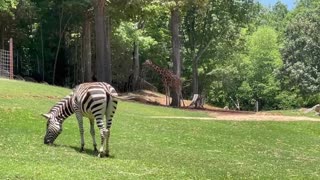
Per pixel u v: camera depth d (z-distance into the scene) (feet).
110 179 37.55
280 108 237.86
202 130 79.36
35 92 97.40
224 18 199.93
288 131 86.53
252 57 250.37
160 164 46.98
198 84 228.63
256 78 248.93
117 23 164.76
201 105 147.23
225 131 81.00
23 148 49.57
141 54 208.33
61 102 53.47
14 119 67.46
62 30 169.99
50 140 53.16
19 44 172.76
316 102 216.54
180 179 39.81
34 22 167.84
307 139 80.69
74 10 159.53
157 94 182.09
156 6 136.56
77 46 177.78
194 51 205.46
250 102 249.55
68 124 68.23
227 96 247.70
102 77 128.36
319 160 60.85
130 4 135.95
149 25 204.54
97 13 128.36
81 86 49.60
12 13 148.25
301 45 204.64
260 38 252.83
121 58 187.32
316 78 200.85
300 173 49.16
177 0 136.98
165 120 86.69
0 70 142.20
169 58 221.05
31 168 39.01
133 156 51.08
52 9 167.84
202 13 194.39
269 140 76.64
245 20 202.28
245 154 61.77
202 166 48.42
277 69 214.07
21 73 175.73
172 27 144.36
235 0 196.85
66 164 42.42
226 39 206.08
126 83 189.06
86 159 45.91
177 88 140.05
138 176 39.60
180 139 68.95
